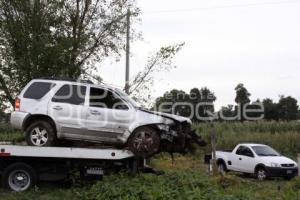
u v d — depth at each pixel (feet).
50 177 43.21
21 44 69.92
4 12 70.28
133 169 43.86
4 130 73.97
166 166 68.03
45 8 70.54
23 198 38.32
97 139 43.52
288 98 238.27
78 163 43.37
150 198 35.12
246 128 125.39
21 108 43.57
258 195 42.24
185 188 38.52
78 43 70.38
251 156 74.23
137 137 42.88
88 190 40.86
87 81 44.68
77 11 72.38
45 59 68.59
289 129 125.39
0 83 70.38
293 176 70.74
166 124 43.65
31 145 42.78
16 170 41.96
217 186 43.88
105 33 74.18
